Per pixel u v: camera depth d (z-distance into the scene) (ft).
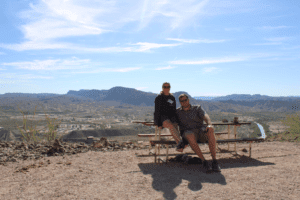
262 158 16.05
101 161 15.42
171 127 14.12
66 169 13.47
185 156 15.23
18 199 9.16
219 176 11.91
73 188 10.37
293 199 8.88
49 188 10.37
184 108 14.19
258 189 9.99
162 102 14.69
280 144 21.71
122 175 12.30
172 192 9.79
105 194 9.64
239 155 17.12
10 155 16.56
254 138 15.29
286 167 13.42
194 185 10.61
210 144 13.11
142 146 21.36
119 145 21.53
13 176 12.16
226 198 9.08
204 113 13.94
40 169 13.48
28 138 21.88
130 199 9.11
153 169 13.44
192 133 13.46
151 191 9.95
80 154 17.56
